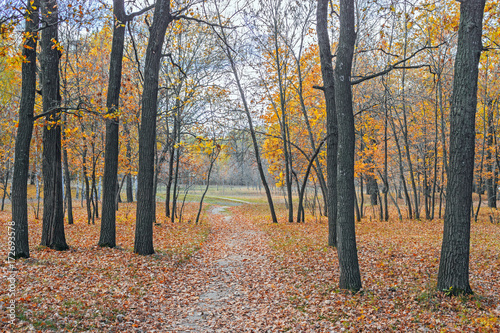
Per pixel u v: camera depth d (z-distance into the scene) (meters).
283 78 21.94
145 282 8.34
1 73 17.98
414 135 25.03
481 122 25.05
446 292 6.58
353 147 7.58
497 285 7.29
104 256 10.10
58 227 10.66
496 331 5.01
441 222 20.48
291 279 9.13
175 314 6.84
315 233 16.77
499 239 13.38
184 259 11.43
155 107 11.40
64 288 6.93
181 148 23.39
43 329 5.06
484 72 20.61
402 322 5.76
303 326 6.08
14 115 20.77
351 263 7.57
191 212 34.25
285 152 22.84
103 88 18.66
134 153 23.67
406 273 8.66
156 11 11.24
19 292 6.29
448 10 17.56
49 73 10.52
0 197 36.09
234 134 22.50
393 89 22.11
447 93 20.78
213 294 8.32
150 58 11.23
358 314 6.32
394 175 28.95
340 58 7.46
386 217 23.27
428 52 19.44
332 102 12.01
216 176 74.69
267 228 20.23
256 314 6.92
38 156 24.02
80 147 19.11
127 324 5.93
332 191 12.98
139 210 11.16
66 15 8.20
